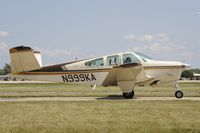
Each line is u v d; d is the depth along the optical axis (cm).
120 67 1686
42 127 877
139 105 1362
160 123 936
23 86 3772
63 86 3775
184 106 1318
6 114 1131
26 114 1130
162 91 2453
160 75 1812
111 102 1498
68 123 952
